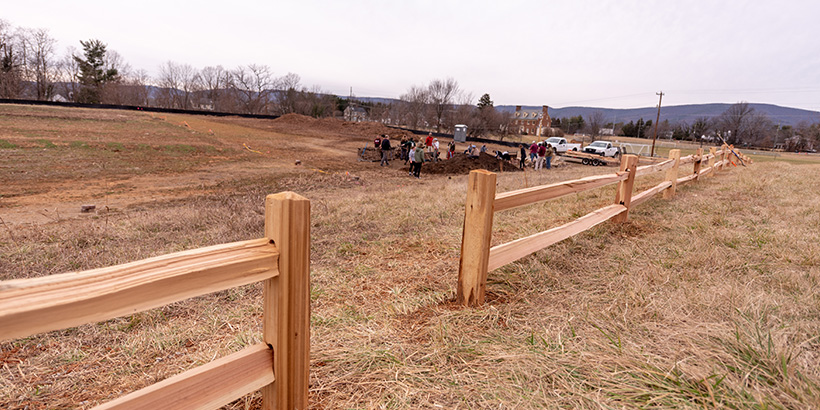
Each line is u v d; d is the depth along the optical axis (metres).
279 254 1.44
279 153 24.33
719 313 2.38
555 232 3.54
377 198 8.41
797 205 5.74
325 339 2.36
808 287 2.70
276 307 1.47
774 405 1.50
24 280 0.91
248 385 1.42
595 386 1.75
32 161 14.66
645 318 2.39
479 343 2.20
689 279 3.04
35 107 30.80
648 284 2.97
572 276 3.28
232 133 32.03
